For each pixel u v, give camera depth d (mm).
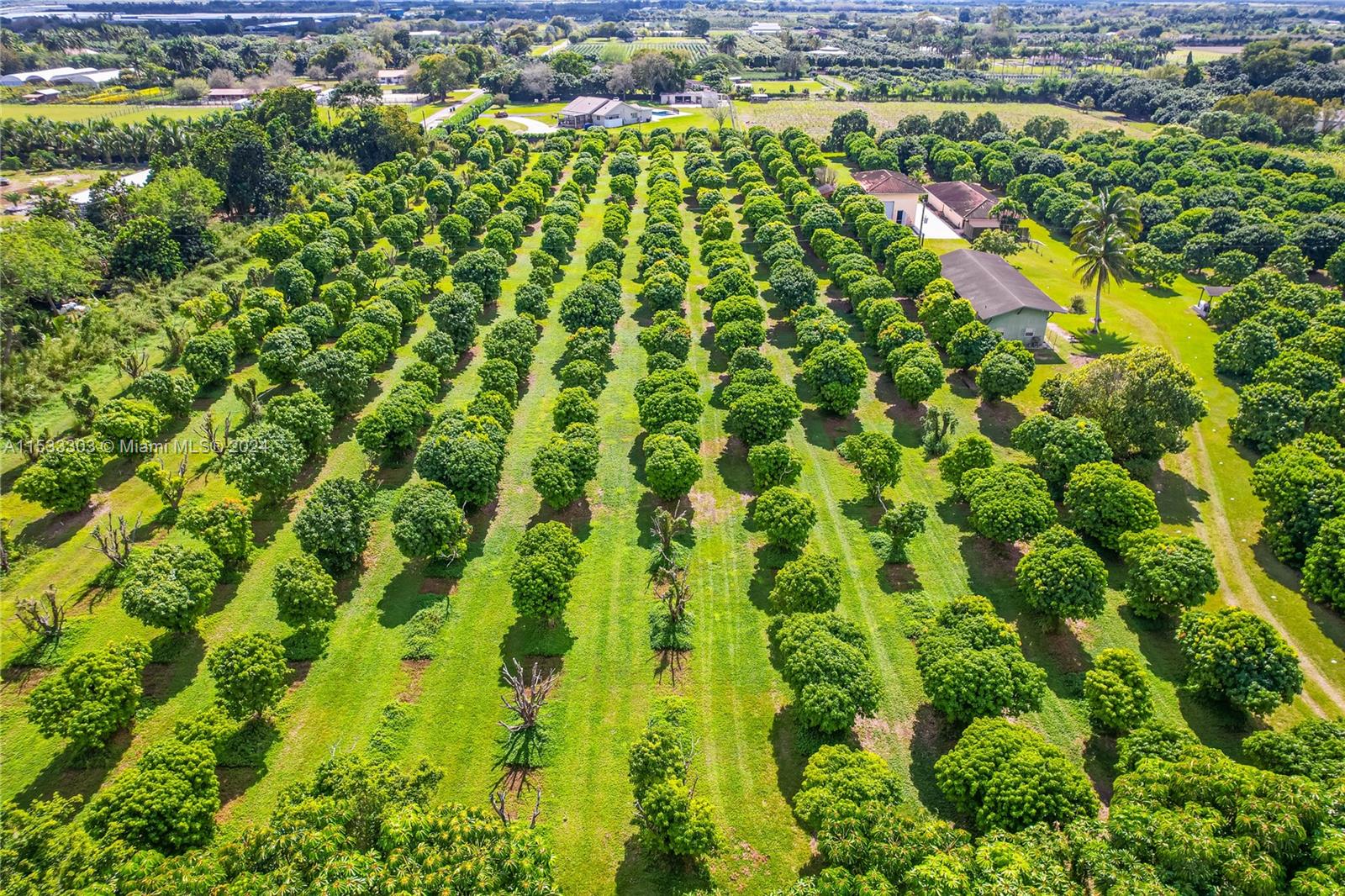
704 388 70062
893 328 71625
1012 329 77875
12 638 43938
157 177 96062
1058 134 148375
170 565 43281
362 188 112312
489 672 42469
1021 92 195875
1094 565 42250
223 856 28906
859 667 37625
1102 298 91312
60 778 36625
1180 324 84062
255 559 49906
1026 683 36312
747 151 140125
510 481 57688
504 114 186000
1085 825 29594
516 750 38188
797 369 73562
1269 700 36812
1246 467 60031
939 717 39688
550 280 88188
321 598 42969
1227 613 39812
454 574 48844
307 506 47500
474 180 122375
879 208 105750
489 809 33844
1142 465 57219
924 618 45406
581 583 48469
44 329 73062
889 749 38062
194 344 66188
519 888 27578
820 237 96062
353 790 31344
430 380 64625
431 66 195875
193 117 159500
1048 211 113375
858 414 66688
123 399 58812
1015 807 30781
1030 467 58156
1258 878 26297
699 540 52188
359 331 69375
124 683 37219
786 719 39656
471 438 53469
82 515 53250
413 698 40875
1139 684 37562
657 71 199250
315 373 61438
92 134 126812
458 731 39156
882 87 197500
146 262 85625
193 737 34844
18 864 28422
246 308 74688
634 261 99188
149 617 41062
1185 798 30219
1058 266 100875
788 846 33969
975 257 90062
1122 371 57906
